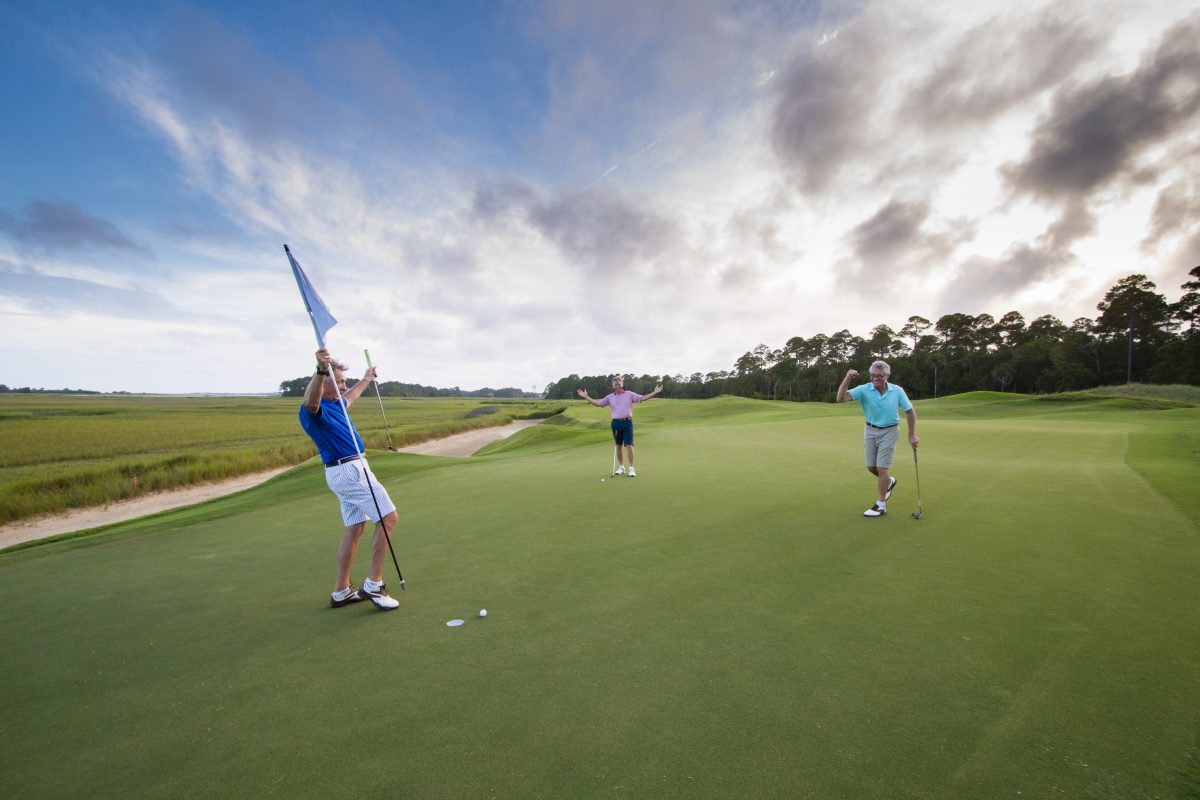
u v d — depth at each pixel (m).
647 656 3.20
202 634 3.77
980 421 22.47
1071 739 2.33
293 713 2.74
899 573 4.46
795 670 2.98
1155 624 3.40
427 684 2.97
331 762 2.34
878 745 2.33
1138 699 2.61
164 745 2.51
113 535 7.02
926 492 7.49
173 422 53.34
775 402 46.12
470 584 4.55
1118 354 70.19
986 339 86.31
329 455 4.17
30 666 3.37
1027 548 4.97
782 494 7.69
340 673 3.14
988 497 7.07
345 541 4.20
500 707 2.72
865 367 92.19
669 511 6.86
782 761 2.25
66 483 18.91
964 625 3.47
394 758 2.35
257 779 2.25
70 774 2.33
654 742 2.40
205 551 6.07
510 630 3.63
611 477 9.69
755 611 3.80
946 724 2.46
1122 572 4.30
